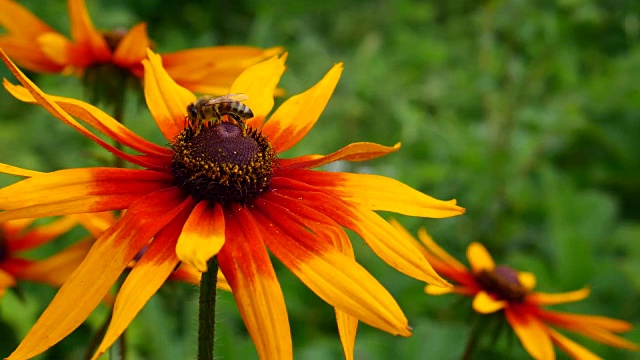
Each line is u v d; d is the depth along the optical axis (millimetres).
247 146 250
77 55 344
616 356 412
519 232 551
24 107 571
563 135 639
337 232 241
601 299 456
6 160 472
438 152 618
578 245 462
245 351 382
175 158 250
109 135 252
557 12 677
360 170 573
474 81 732
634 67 682
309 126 274
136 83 353
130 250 225
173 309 373
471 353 347
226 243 232
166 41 811
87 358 283
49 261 310
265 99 283
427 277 235
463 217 545
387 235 241
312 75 720
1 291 289
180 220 236
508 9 678
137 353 370
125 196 239
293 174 261
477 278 352
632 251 501
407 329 218
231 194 245
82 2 338
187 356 370
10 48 354
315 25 972
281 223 240
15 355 209
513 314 338
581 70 744
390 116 682
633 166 611
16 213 223
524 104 646
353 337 234
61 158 500
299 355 399
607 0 742
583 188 614
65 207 230
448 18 971
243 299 224
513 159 584
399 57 814
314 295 457
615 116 633
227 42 895
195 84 341
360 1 1029
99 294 219
